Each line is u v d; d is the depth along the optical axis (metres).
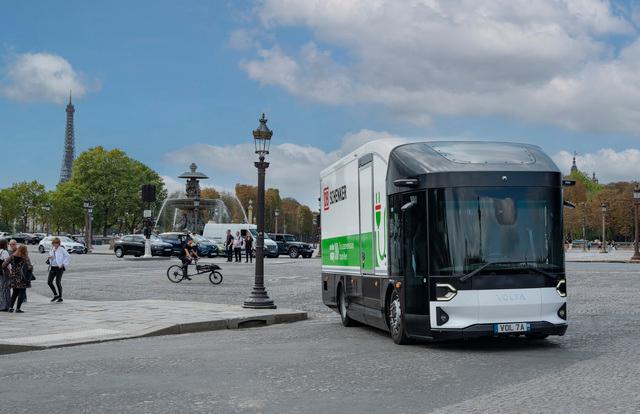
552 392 8.85
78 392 9.39
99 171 106.56
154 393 9.24
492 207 12.99
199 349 13.83
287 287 30.48
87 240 79.06
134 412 8.15
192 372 10.90
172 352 13.38
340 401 8.59
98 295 26.84
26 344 14.44
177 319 18.47
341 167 17.97
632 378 9.75
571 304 21.88
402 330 13.71
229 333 17.16
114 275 38.12
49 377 10.66
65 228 121.00
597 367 10.72
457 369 10.84
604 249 92.88
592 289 28.03
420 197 13.28
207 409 8.24
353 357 12.30
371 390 9.26
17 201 147.75
